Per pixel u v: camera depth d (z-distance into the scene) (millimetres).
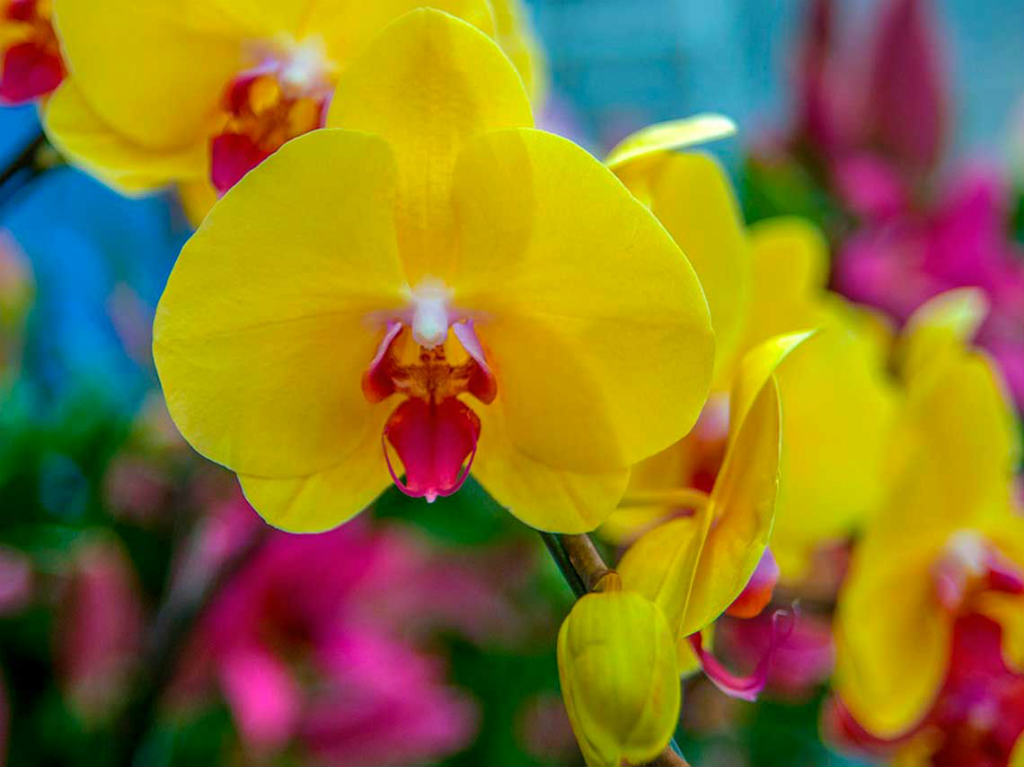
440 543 472
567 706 275
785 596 406
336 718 459
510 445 306
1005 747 389
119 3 316
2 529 437
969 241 530
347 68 281
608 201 284
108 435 449
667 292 289
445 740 465
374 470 307
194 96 327
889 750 409
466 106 283
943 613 401
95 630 438
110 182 329
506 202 287
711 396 365
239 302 288
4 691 428
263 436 296
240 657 445
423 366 305
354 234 286
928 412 393
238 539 434
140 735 404
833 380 385
